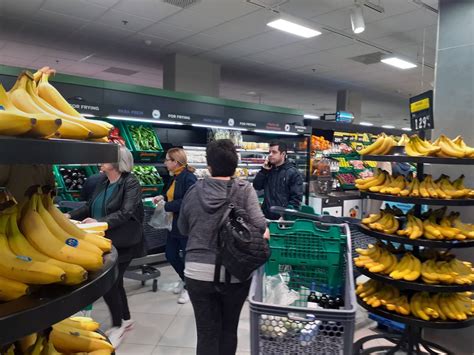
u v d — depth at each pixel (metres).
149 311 3.61
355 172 7.13
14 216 0.92
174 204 3.45
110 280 0.98
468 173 3.08
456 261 2.53
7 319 0.69
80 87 4.11
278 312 1.59
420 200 2.36
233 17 6.11
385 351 2.95
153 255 4.49
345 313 1.52
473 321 2.33
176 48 7.96
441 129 3.22
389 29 6.54
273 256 2.35
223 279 1.97
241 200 2.09
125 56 8.64
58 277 0.80
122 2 5.59
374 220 2.67
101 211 2.86
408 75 9.88
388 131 7.60
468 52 3.08
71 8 5.85
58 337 1.11
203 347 2.01
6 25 6.62
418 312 2.31
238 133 6.08
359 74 9.91
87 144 0.89
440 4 3.22
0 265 0.79
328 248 2.31
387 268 2.44
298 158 6.54
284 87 11.89
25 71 1.04
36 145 0.75
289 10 5.79
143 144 4.87
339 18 6.10
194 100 5.14
